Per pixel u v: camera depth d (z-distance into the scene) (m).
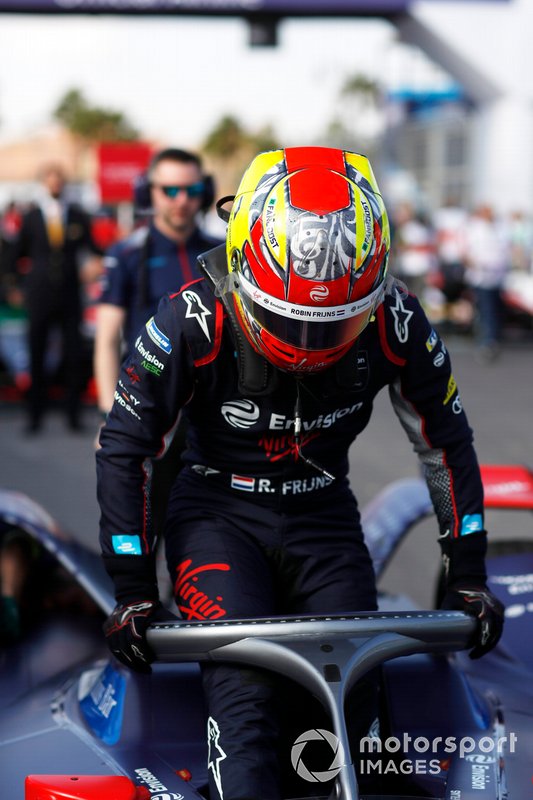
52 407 8.75
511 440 7.18
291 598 2.26
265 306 1.93
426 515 3.07
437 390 2.21
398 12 17.52
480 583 2.19
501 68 18.22
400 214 13.97
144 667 1.99
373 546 3.05
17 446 7.21
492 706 2.35
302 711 2.09
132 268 3.61
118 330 3.67
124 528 2.08
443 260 13.51
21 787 1.95
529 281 13.41
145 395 2.11
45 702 2.41
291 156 2.04
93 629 3.25
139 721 2.13
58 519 5.26
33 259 7.45
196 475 2.33
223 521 2.26
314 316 1.90
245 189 2.04
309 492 2.28
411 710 2.21
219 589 2.11
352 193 1.95
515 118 18.33
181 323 2.08
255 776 1.81
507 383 9.91
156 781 1.94
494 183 18.58
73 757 2.05
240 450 2.22
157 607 2.05
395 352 2.16
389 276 2.07
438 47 18.16
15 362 8.36
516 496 2.99
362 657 1.88
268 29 16.69
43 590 3.45
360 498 5.67
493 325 11.42
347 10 17.06
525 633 2.78
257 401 2.14
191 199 3.54
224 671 1.97
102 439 2.16
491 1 18.02
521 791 1.94
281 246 1.89
